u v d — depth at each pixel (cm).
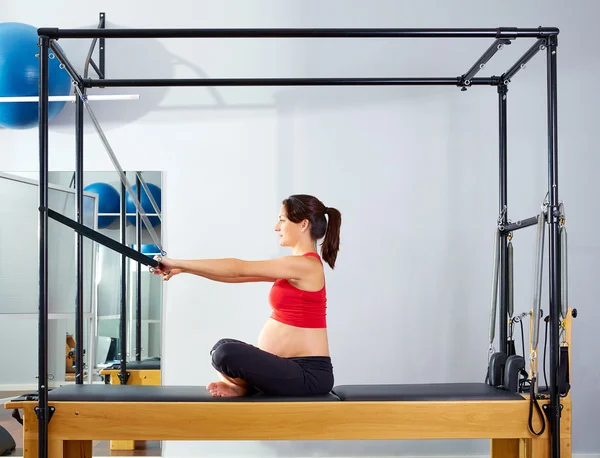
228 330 424
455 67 436
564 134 436
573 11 439
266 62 433
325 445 420
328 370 291
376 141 432
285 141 430
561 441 287
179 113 430
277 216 428
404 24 436
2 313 415
